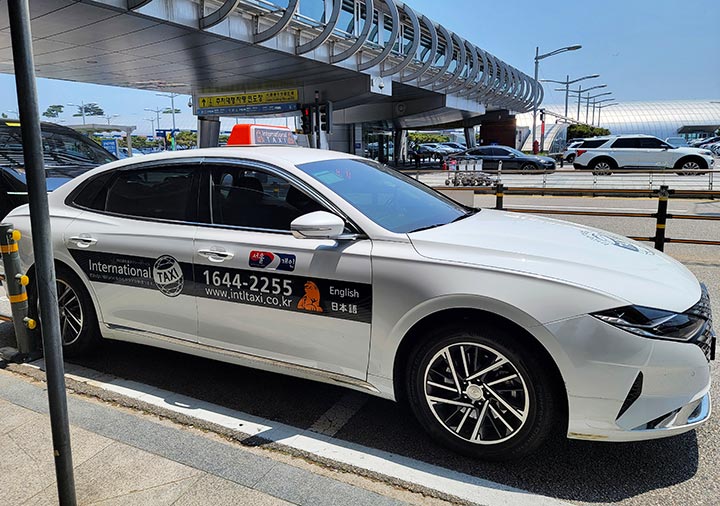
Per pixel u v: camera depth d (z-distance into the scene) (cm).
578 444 284
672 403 241
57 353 212
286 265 298
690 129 8325
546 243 285
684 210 1224
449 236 288
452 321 265
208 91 2719
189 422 303
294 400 342
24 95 191
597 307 238
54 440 217
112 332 374
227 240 320
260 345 314
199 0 1485
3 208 704
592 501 238
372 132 4281
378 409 329
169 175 359
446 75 2920
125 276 357
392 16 2095
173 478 250
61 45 1656
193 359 410
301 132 2506
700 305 253
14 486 247
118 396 332
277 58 1905
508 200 1530
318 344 296
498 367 257
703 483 250
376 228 290
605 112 8775
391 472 259
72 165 797
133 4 1309
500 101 3975
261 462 263
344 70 2152
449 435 272
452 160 2748
